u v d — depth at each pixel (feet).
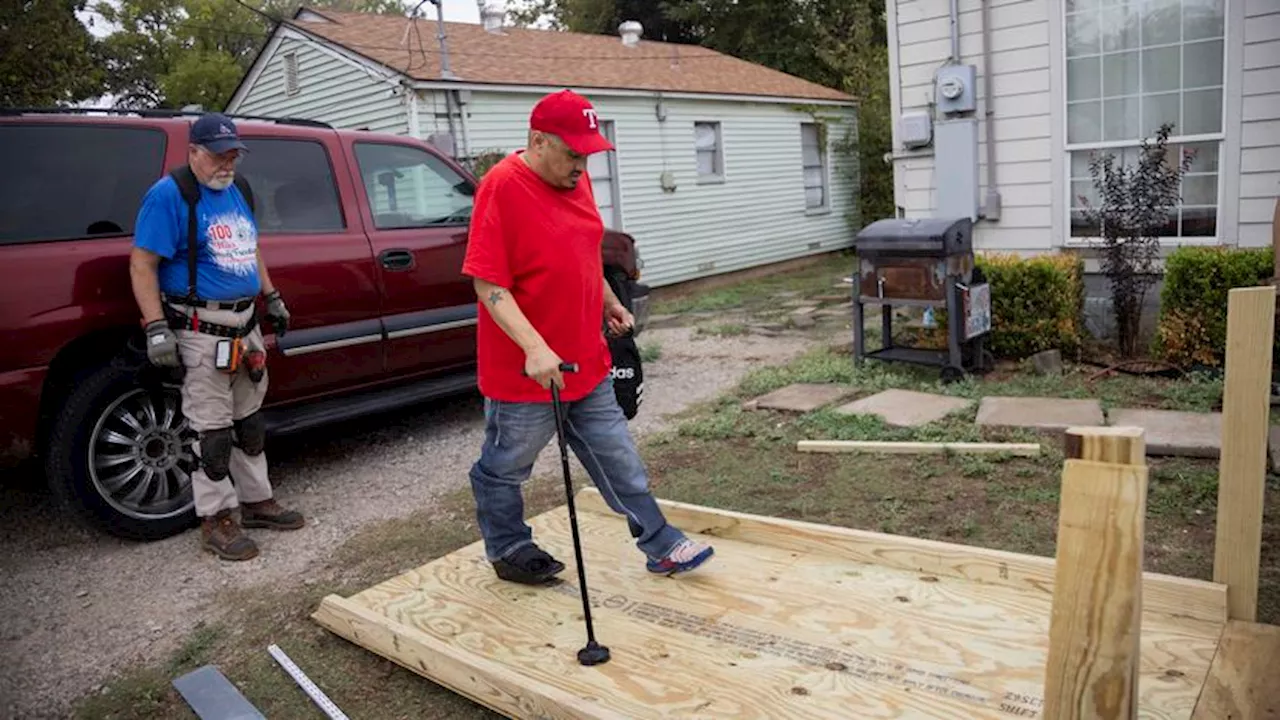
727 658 8.55
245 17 81.82
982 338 19.93
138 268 12.00
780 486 14.20
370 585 11.82
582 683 8.38
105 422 13.46
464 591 10.70
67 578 12.76
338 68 37.40
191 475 13.84
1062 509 4.61
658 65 48.67
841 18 70.74
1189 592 8.45
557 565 10.69
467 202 19.12
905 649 8.36
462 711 8.74
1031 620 8.68
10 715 9.46
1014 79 22.61
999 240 23.62
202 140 12.04
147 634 11.02
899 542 10.08
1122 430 4.51
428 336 17.31
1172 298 18.81
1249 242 20.20
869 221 57.31
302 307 15.38
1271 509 11.74
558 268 9.47
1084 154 22.04
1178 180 19.85
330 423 15.87
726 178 47.78
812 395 19.24
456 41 42.45
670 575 10.51
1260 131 19.69
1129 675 4.49
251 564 12.85
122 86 79.05
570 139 8.99
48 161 13.17
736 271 48.98
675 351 27.17
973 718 7.20
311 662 9.96
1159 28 20.57
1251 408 8.17
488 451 10.36
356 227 16.47
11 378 12.37
